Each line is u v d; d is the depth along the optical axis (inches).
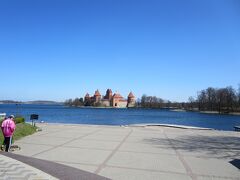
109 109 7721.5
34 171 352.8
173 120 3097.9
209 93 5708.7
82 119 2839.6
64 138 692.1
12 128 503.8
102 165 405.1
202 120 3221.0
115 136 757.3
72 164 406.9
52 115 3730.3
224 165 424.2
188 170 389.7
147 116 4077.3
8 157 439.8
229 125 2311.8
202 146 613.6
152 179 339.6
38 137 703.1
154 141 676.1
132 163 424.2
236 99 5241.1
